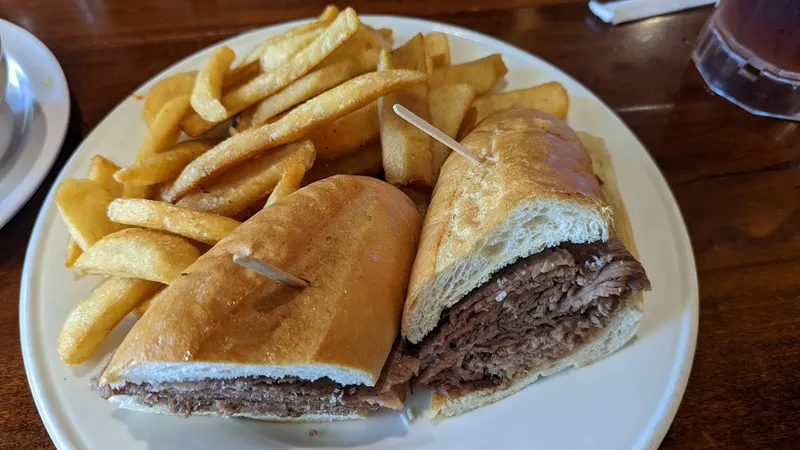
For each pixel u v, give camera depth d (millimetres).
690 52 300
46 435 185
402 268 190
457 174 200
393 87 202
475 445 182
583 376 194
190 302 164
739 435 180
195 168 211
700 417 184
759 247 226
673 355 190
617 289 177
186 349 157
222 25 312
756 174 249
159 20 315
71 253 210
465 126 242
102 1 325
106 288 194
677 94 282
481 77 250
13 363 200
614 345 194
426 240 188
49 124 255
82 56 297
